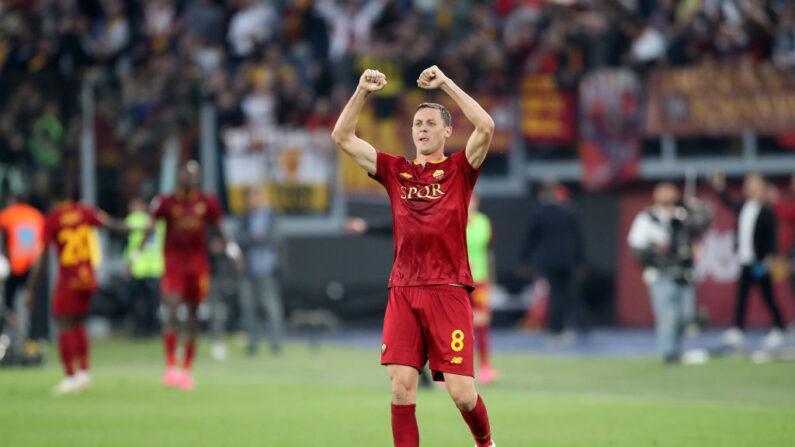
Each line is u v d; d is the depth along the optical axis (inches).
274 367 2126.0
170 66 2913.4
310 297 2851.9
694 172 2923.2
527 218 2984.7
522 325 2994.6
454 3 3174.2
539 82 2935.5
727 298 2896.2
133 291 2763.3
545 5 3080.7
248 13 3139.8
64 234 1679.4
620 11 2997.0
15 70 2864.2
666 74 2876.5
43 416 1386.6
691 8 3011.8
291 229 2829.7
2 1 3016.7
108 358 2327.8
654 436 1173.1
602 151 2901.1
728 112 2839.6
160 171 2741.1
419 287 893.2
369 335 2810.0
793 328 2701.8
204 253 1802.4
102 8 3181.6
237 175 2770.7
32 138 2598.4
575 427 1250.0
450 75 2886.3
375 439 1173.7
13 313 2295.8
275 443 1146.7
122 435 1214.3
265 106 2815.0
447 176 902.4
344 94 2898.6
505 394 1622.8
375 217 2869.1
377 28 3134.8
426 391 1697.8
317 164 2834.6
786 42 2947.8
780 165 2886.3
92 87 2706.7
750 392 1642.5
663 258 2015.3
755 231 2231.8
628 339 2610.7
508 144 2925.7
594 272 2967.5
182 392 1676.9
